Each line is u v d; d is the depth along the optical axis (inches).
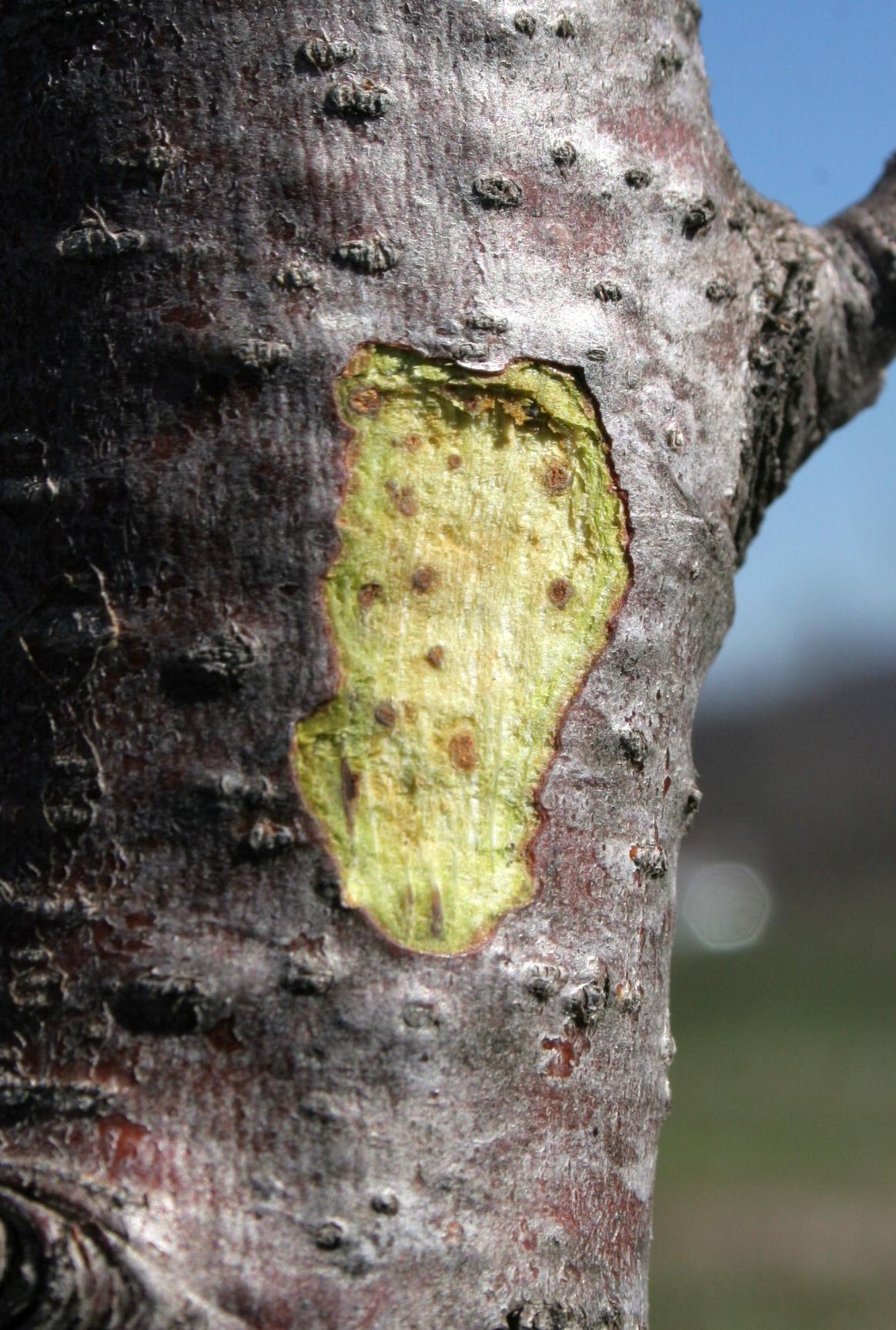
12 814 13.7
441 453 13.9
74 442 13.8
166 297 13.8
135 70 14.0
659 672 14.3
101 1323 12.9
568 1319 13.6
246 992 13.4
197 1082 13.3
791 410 16.1
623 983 14.0
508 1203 13.5
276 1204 13.2
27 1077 13.4
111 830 13.6
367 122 14.0
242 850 13.5
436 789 13.7
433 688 13.8
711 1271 47.3
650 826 14.2
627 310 14.4
